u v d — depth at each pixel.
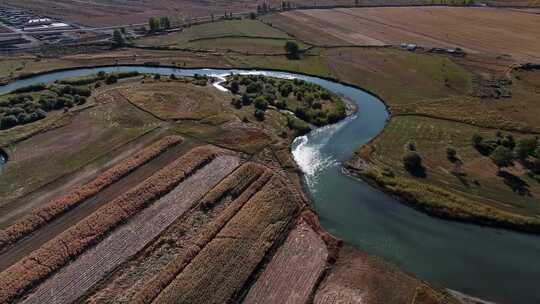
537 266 49.78
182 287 43.81
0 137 72.62
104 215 53.56
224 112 83.81
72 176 62.62
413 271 48.50
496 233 54.62
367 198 61.06
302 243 50.94
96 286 44.34
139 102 87.12
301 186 62.94
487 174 65.31
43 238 50.78
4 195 58.28
